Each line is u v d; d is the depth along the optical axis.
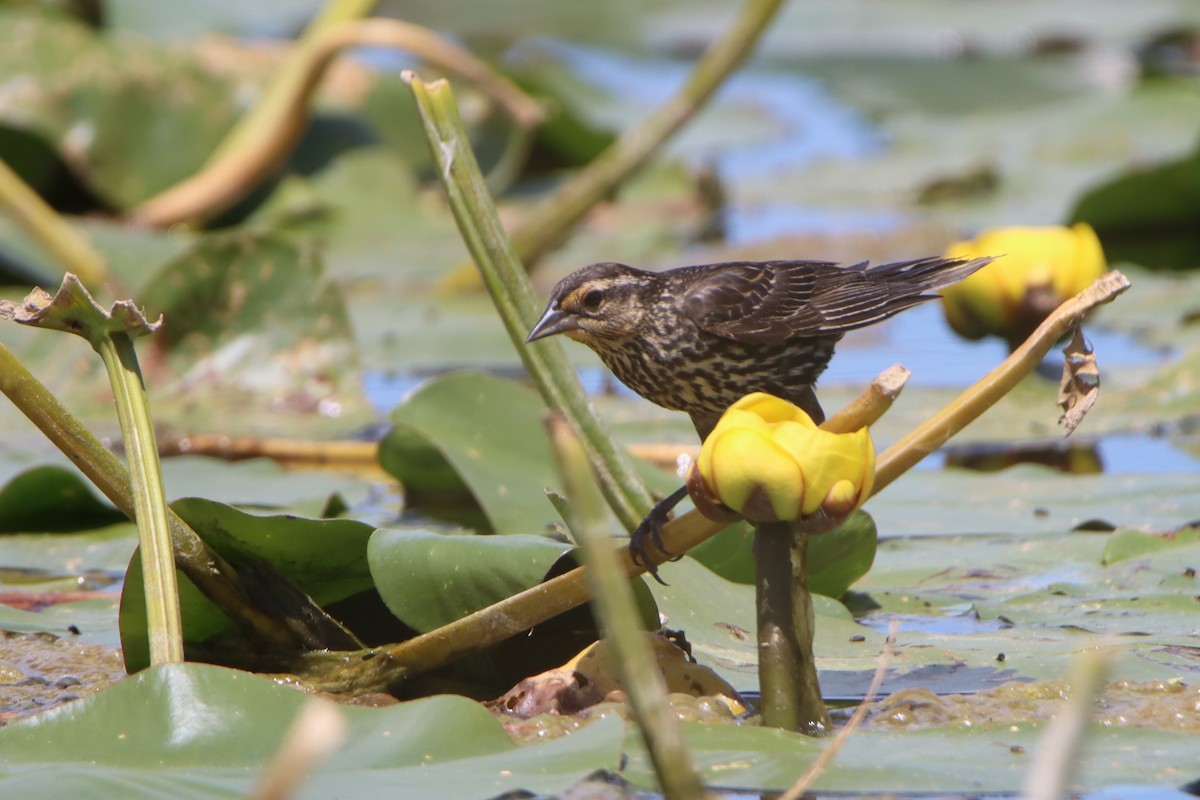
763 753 5.39
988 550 8.62
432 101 7.62
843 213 19.59
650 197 21.06
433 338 14.41
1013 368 5.41
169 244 16.38
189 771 5.17
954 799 5.11
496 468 9.09
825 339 9.46
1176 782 5.19
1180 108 23.86
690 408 9.54
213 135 18.20
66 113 17.83
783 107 26.20
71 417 6.18
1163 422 11.41
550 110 21.16
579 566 6.04
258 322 12.61
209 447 11.17
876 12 31.11
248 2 22.73
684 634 6.67
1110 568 8.19
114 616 7.77
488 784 5.09
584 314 9.25
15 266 15.20
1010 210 19.23
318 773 5.17
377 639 6.93
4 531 9.36
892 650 6.93
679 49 29.23
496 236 7.64
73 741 5.37
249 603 6.57
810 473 5.13
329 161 19.80
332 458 11.15
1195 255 16.92
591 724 5.60
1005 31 29.38
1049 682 6.29
